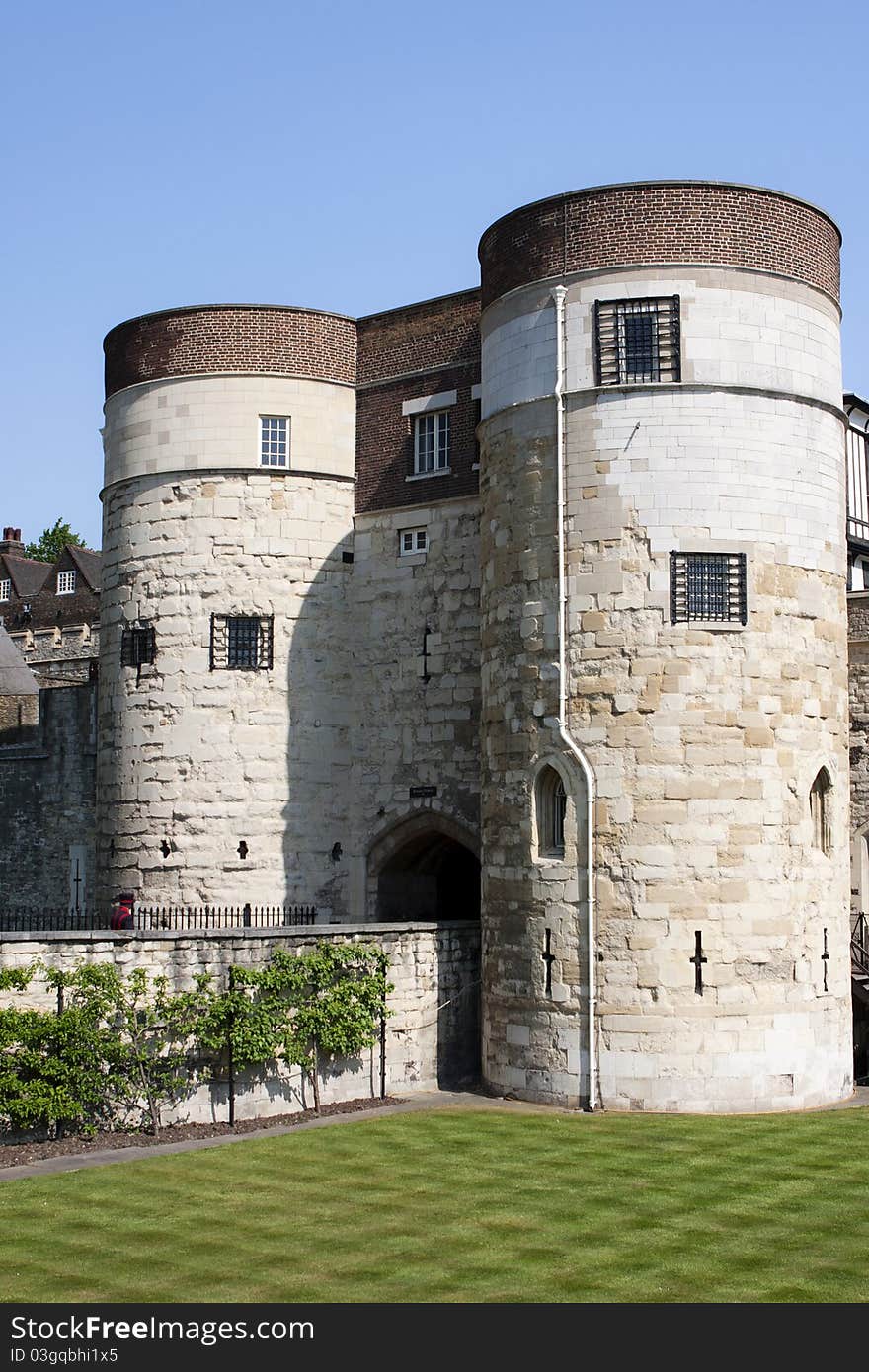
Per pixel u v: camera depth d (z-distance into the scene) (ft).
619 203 75.87
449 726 91.04
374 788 94.02
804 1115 70.85
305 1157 62.13
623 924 72.33
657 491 73.87
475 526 90.94
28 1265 46.03
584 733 74.02
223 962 71.51
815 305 77.82
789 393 75.92
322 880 93.56
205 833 91.91
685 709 72.69
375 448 96.32
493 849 78.33
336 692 95.04
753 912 72.33
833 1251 47.42
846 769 78.43
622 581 73.77
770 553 74.49
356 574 96.12
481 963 80.69
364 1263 46.19
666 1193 55.16
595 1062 72.33
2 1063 64.08
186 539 94.22
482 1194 55.26
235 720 92.48
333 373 96.73
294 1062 72.64
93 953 67.46
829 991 75.00
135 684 94.68
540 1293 42.91
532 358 77.66
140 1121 67.77
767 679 73.72
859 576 103.65
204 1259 46.70
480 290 91.25
